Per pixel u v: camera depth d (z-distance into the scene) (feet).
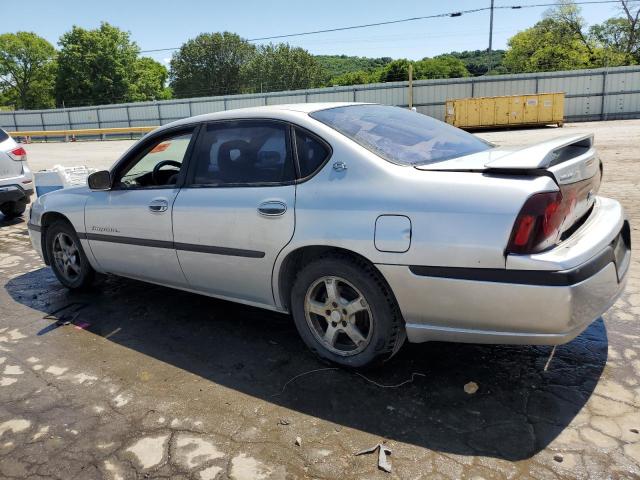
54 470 7.61
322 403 8.93
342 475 7.21
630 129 72.33
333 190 9.21
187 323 12.62
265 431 8.26
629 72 99.71
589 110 103.09
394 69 269.64
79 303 14.32
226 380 9.89
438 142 10.36
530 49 193.26
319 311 9.88
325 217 9.14
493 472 7.09
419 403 8.78
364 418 8.45
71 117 137.69
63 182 19.60
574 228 8.80
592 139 9.87
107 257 13.48
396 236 8.41
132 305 13.97
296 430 8.24
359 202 8.86
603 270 8.09
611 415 8.18
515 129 94.68
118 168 13.05
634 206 22.21
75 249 14.75
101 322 12.94
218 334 11.93
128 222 12.50
